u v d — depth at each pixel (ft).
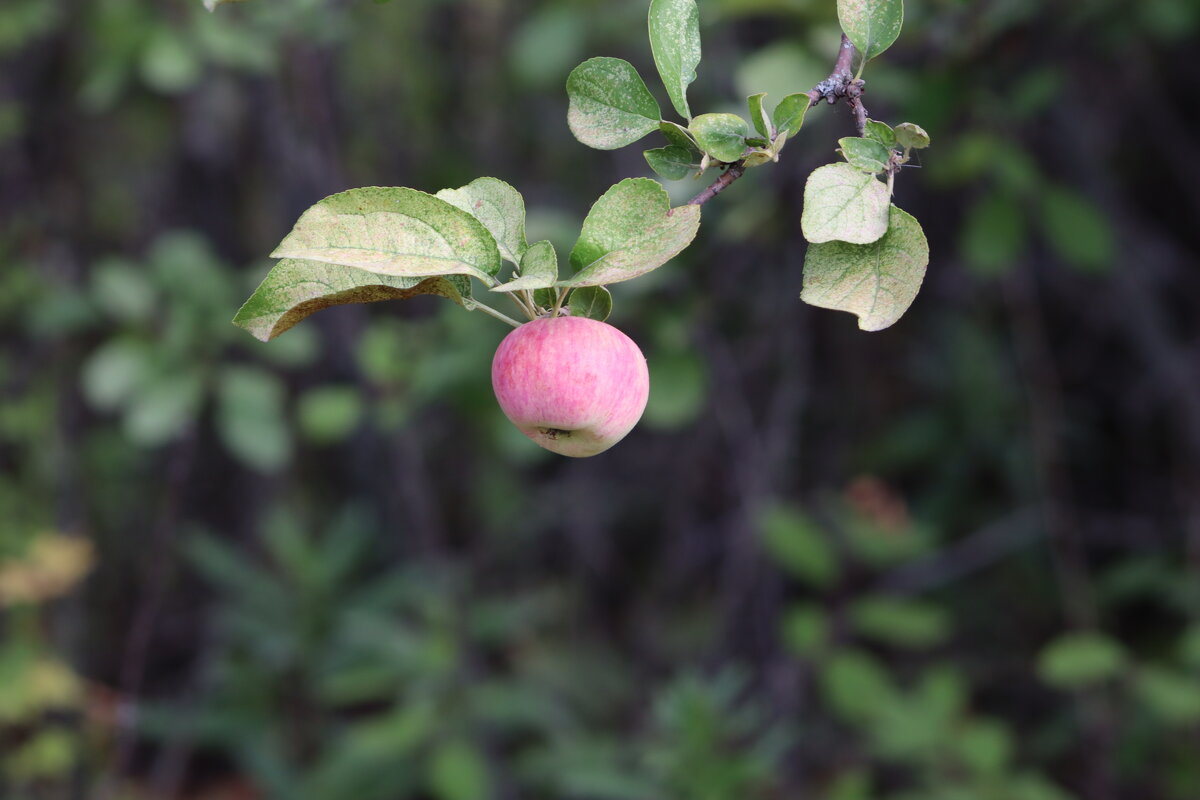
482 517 13.44
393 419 8.42
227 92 11.58
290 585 11.37
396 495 12.95
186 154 12.27
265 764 10.87
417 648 9.72
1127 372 12.31
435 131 12.68
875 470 12.41
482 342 8.07
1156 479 12.15
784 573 11.32
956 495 12.21
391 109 12.34
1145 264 11.34
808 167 7.39
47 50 11.34
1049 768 11.46
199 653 13.85
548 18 9.20
